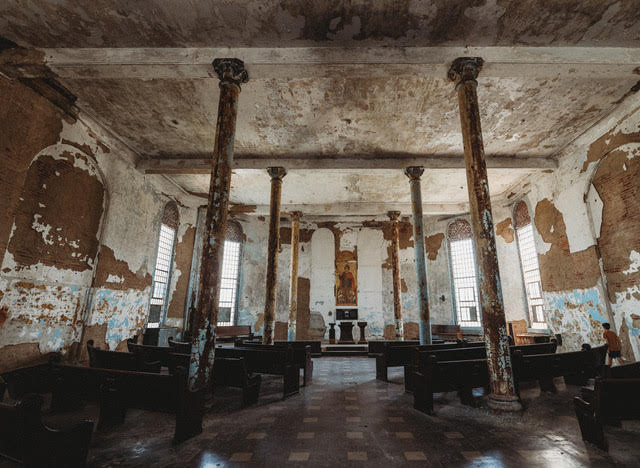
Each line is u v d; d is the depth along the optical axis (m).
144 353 6.68
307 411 5.17
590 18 5.62
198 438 4.02
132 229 10.72
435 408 5.32
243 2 5.28
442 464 3.32
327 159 10.81
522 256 13.46
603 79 7.21
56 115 7.59
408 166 10.69
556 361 6.02
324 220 17.78
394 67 6.27
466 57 6.15
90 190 8.87
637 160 7.98
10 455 2.38
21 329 6.90
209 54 6.26
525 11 5.47
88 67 6.27
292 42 6.13
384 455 3.53
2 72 6.34
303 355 7.23
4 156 6.42
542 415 4.90
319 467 3.25
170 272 13.40
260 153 10.63
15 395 5.10
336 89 7.54
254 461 3.39
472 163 5.83
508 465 3.29
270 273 10.31
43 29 5.89
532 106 8.17
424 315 10.05
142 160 10.81
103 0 5.27
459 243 16.42
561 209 10.71
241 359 5.46
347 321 16.64
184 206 14.34
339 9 5.41
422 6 5.36
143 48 6.29
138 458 3.46
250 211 15.40
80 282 8.57
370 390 6.62
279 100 7.94
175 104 8.05
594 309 9.37
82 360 8.45
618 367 4.83
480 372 5.55
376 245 17.98
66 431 2.61
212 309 5.33
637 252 8.00
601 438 3.61
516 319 13.23
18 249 6.79
